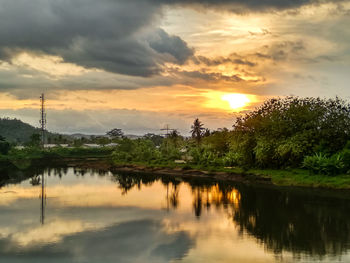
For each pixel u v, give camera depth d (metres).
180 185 41.50
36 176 55.91
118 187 40.91
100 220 23.33
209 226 21.42
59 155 102.12
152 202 30.12
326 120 42.66
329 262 15.21
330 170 36.75
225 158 53.59
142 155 76.06
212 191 35.75
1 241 18.73
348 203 27.27
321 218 22.83
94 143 176.88
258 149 44.34
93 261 15.71
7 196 34.44
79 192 36.91
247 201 29.36
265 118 45.84
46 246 17.81
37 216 24.78
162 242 18.25
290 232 19.80
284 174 40.44
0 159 82.00
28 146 129.25
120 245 17.88
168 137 105.69
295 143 41.00
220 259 15.71
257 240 18.41
